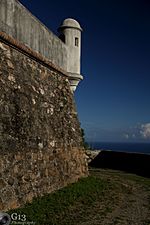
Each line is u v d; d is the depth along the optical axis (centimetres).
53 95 1145
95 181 1263
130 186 1327
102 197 1038
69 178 1145
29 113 916
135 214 874
